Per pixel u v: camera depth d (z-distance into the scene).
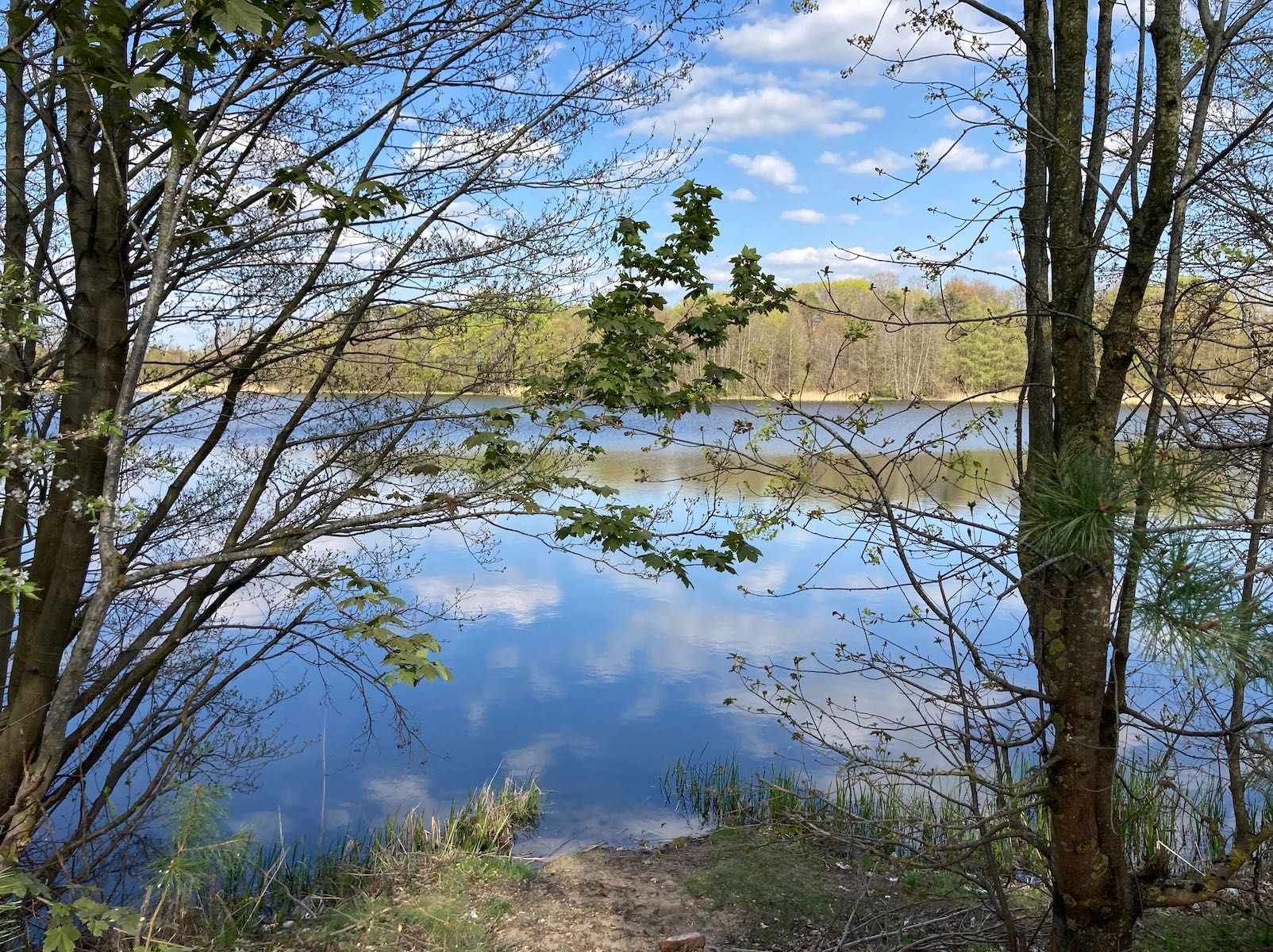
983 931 3.68
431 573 13.78
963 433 2.96
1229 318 3.25
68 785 4.07
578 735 7.92
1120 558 2.41
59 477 3.77
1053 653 2.78
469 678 9.51
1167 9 2.37
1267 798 4.03
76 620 4.41
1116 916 2.81
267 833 6.02
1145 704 3.76
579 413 3.75
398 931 4.61
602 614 11.96
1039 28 2.96
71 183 3.80
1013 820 2.99
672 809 6.53
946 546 2.89
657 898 5.00
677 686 9.15
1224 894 4.08
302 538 3.43
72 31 2.59
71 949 2.42
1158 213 2.40
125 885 4.35
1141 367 2.73
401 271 4.28
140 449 2.99
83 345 3.83
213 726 3.69
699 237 4.72
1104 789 2.76
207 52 2.52
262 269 4.56
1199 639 2.11
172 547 5.17
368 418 4.62
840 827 4.05
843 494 2.98
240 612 8.99
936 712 5.95
